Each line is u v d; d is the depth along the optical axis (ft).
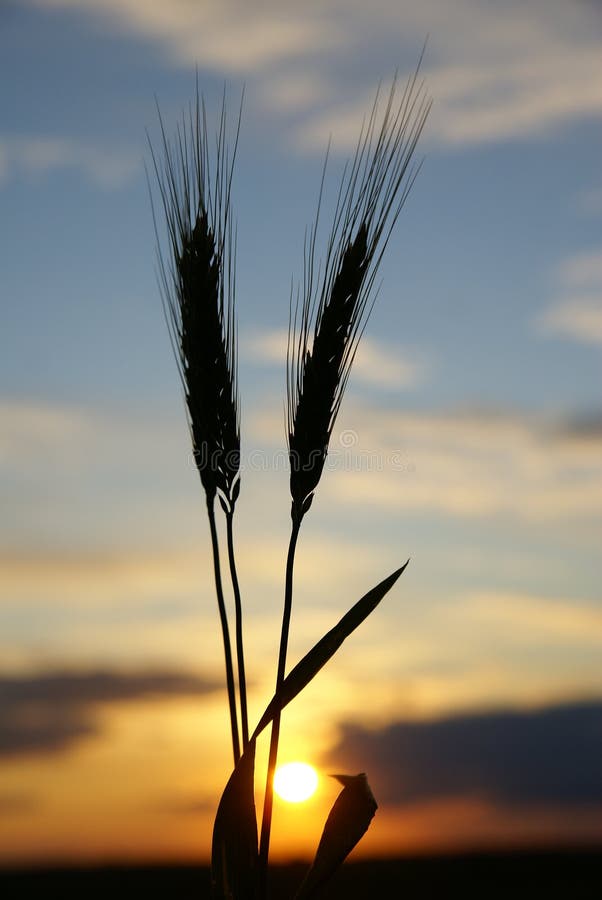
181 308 1.84
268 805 1.74
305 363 1.80
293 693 1.84
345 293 1.81
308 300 1.82
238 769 1.76
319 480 1.78
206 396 1.80
